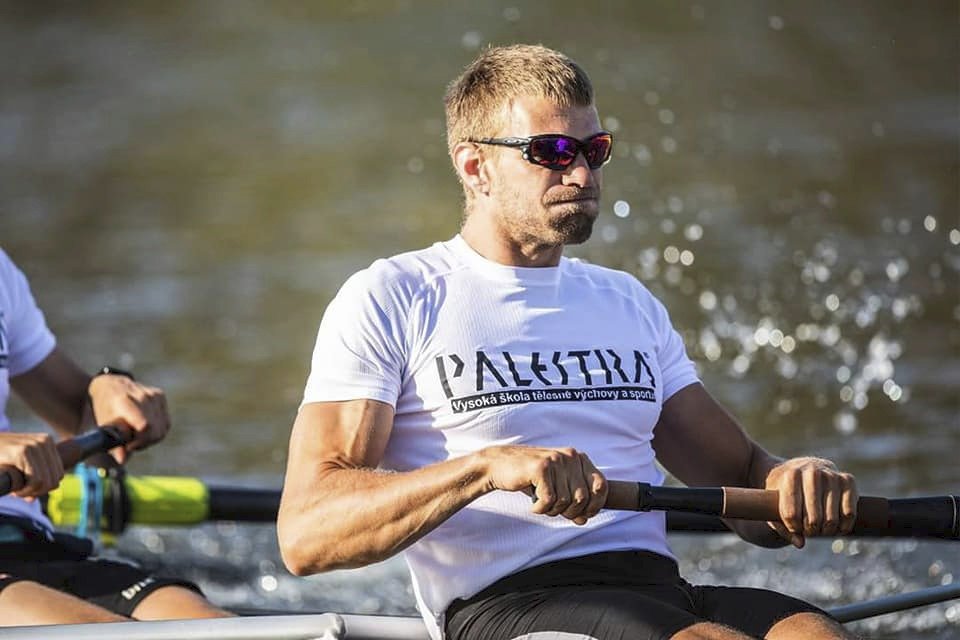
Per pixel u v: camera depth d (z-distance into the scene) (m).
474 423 11.11
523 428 11.16
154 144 48.75
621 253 34.25
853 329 30.78
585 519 10.15
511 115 11.38
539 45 12.05
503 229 11.53
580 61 47.31
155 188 44.75
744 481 12.51
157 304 35.03
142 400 15.36
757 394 28.05
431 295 11.41
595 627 10.23
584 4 52.50
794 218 36.47
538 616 10.57
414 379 11.27
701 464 12.54
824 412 27.05
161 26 60.34
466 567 11.01
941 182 39.00
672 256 34.22
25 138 50.28
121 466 16.44
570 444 11.29
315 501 10.65
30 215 42.72
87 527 16.67
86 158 47.75
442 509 10.19
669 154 40.44
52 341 15.71
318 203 42.22
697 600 11.27
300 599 19.38
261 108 50.53
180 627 11.07
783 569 19.89
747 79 46.59
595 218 11.50
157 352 31.94
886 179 39.28
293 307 34.44
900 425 26.09
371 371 11.11
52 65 57.62
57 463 13.68
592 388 11.42
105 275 37.44
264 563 20.95
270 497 17.55
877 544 20.38
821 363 29.28
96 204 43.53
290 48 55.25
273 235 39.94
